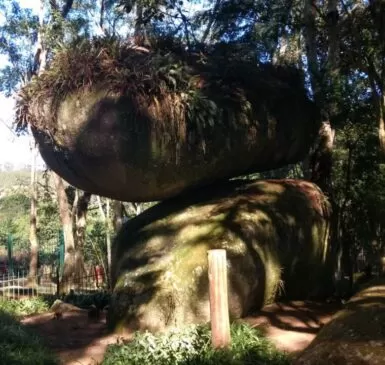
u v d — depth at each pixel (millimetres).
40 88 8438
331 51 11141
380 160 11570
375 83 10773
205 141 8617
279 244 8938
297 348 6961
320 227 9883
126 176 8375
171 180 8727
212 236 8312
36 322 9445
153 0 11219
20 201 34219
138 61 8438
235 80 9430
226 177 9688
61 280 16281
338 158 12648
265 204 9172
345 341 5230
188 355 6352
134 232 9141
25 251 27266
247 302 8203
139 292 8062
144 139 8133
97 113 8055
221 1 13242
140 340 6805
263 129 9523
